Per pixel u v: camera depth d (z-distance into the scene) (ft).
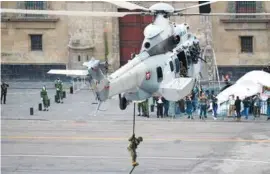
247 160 378.12
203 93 509.35
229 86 557.74
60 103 569.64
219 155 389.39
